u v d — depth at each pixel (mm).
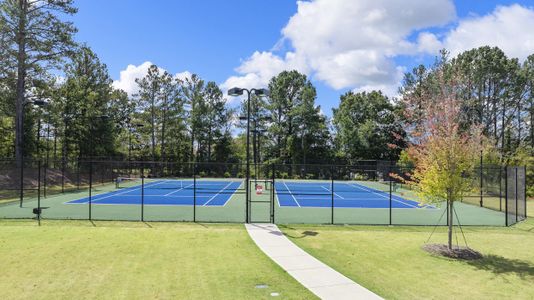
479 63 49469
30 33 34375
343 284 8906
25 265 10062
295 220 19156
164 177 51375
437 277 9656
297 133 63250
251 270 9844
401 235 14836
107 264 10234
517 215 19469
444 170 12047
